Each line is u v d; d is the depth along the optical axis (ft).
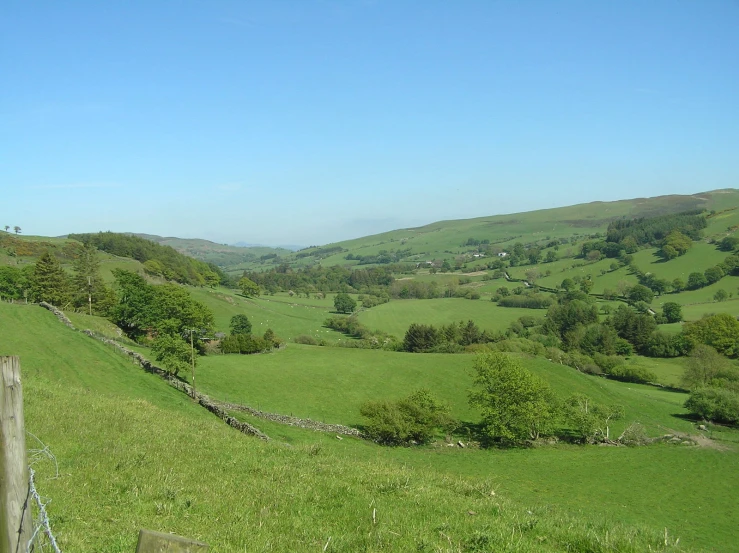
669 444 192.34
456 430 191.01
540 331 418.51
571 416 196.13
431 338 356.79
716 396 229.45
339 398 218.18
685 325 367.66
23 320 197.06
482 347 342.03
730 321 342.23
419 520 43.11
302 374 243.19
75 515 36.94
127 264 476.13
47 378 120.67
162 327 204.54
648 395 269.23
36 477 43.70
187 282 520.83
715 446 191.72
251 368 244.83
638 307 448.65
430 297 625.00
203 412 136.56
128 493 43.27
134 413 80.07
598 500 123.75
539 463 158.10
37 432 58.29
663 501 129.08
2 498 18.04
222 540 34.60
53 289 295.28
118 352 187.32
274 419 163.73
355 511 43.96
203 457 59.52
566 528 44.98
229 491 47.01
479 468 145.38
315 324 451.53
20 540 18.35
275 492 47.75
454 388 240.12
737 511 125.29
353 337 410.93
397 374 254.47
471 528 41.55
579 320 410.72
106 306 306.96
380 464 71.87
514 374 184.65
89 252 331.57
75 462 50.01
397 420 164.55
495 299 563.48
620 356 353.31
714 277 500.33
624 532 46.44
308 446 78.74
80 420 66.59
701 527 110.63
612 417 210.18
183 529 36.17
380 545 36.09
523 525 43.91
